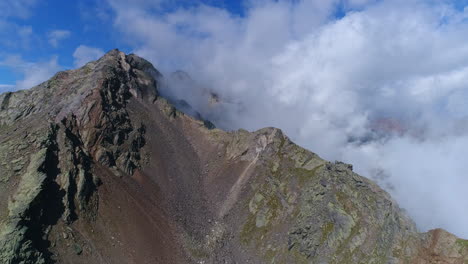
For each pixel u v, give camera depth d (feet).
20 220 275.80
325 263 333.21
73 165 346.95
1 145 359.25
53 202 313.94
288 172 439.22
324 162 427.74
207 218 406.82
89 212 330.13
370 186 381.60
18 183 315.78
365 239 337.11
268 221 391.24
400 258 317.83
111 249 313.12
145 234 342.44
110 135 419.95
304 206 384.68
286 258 350.23
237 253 365.20
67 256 286.25
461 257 293.02
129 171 410.31
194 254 346.74
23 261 257.96
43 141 351.67
